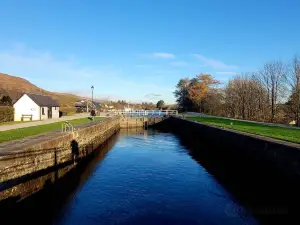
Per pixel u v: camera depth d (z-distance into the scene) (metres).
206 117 61.41
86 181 20.47
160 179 20.75
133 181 20.22
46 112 48.38
